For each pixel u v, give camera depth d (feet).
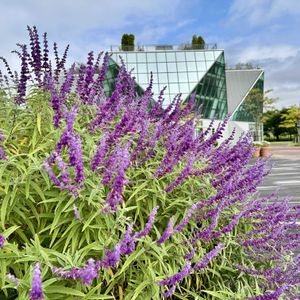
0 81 11.09
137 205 8.05
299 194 39.63
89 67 10.61
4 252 6.25
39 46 10.45
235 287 9.02
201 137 10.53
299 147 149.28
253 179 9.17
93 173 7.25
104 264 5.58
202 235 7.74
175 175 9.11
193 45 150.10
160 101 12.01
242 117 189.88
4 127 9.39
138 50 143.64
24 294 5.28
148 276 6.90
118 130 8.34
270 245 9.96
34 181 7.50
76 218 6.81
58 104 8.26
